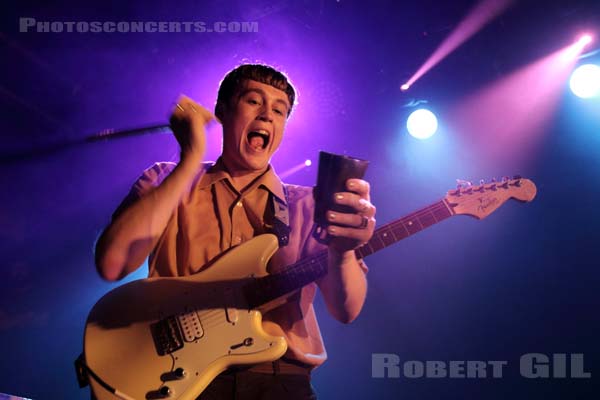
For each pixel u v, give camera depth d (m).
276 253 2.15
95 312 1.96
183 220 2.12
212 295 1.98
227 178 2.20
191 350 1.91
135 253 1.94
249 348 1.92
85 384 1.97
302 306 2.14
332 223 1.74
